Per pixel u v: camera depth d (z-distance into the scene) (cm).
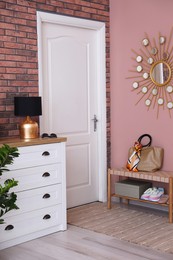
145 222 412
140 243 351
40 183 365
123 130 491
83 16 464
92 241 358
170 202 409
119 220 420
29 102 375
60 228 388
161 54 448
